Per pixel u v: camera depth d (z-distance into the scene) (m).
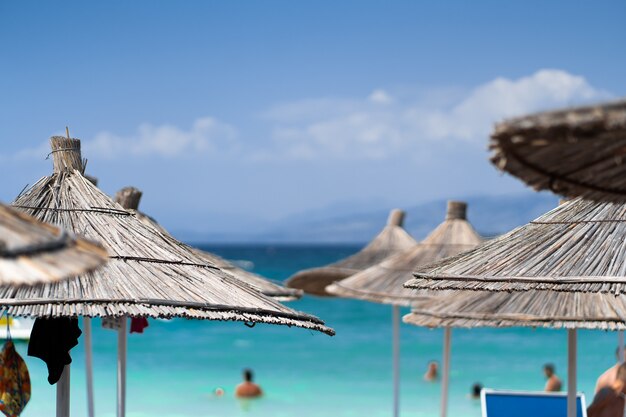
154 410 17.41
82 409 16.78
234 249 182.12
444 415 11.88
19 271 3.04
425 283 6.42
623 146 3.52
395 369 13.33
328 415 17.27
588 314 7.41
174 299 5.87
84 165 6.90
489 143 3.52
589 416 8.55
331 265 15.84
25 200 6.51
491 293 8.31
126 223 6.55
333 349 27.14
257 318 6.02
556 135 3.33
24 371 6.61
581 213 6.51
